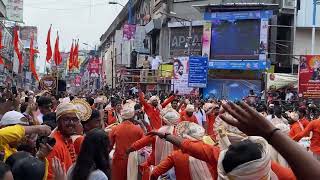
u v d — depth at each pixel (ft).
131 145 32.40
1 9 156.15
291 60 126.31
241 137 16.14
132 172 34.27
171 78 127.75
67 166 19.10
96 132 17.03
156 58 143.13
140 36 178.81
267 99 100.53
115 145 34.78
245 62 119.55
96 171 16.69
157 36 167.63
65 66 279.28
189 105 53.88
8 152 15.62
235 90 123.03
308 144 41.96
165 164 22.85
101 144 16.96
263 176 9.94
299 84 94.27
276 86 110.73
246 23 120.37
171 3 150.92
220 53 122.31
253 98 95.91
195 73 113.29
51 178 16.76
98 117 26.03
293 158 7.73
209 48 123.24
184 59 118.21
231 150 10.11
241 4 119.65
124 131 34.73
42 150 16.43
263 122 8.07
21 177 13.70
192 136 24.03
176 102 61.11
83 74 316.60
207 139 24.17
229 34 121.49
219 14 122.42
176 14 145.18
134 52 178.40
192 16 141.79
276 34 126.82
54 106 42.78
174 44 141.69
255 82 121.90
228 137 16.40
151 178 23.44
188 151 17.71
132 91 132.46
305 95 93.56
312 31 122.31
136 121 38.68
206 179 21.47
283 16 129.08
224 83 123.95
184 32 139.44
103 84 250.57
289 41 128.06
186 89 117.50
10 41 193.88
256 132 8.12
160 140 30.35
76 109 20.31
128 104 36.29
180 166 22.13
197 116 62.54
